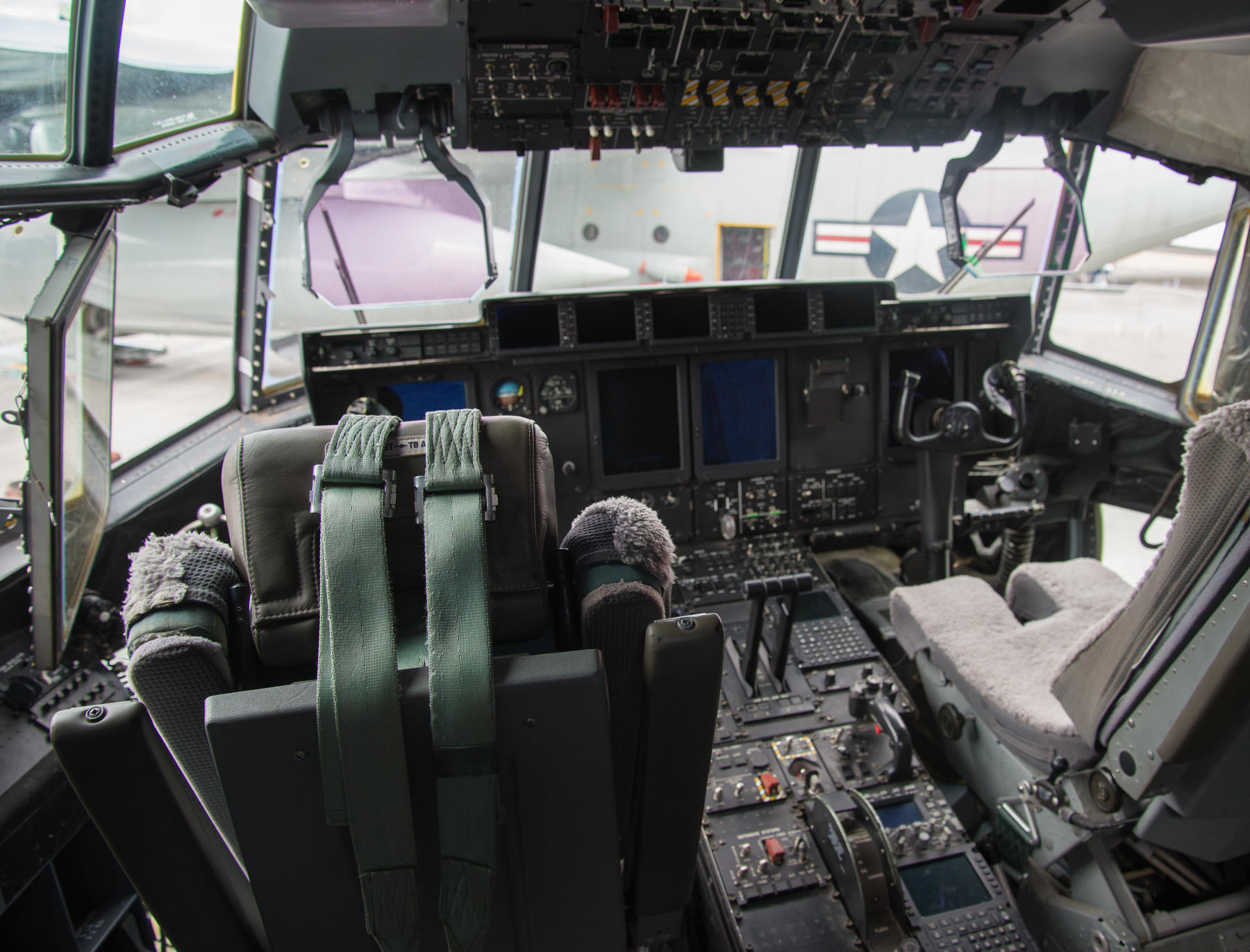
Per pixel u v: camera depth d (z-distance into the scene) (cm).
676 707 93
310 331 287
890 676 259
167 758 86
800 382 328
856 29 223
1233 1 136
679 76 239
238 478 92
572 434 317
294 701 82
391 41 215
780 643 242
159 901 92
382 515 86
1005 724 198
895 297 318
